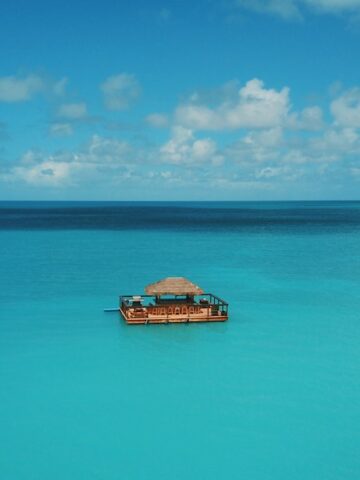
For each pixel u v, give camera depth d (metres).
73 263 58.59
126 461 17.64
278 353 27.86
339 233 103.44
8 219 156.12
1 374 24.59
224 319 33.72
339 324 33.56
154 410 21.14
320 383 23.91
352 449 18.50
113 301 39.34
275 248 75.69
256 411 21.16
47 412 20.89
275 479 16.77
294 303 39.50
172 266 57.19
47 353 27.53
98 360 26.53
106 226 122.62
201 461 17.70
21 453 18.03
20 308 37.03
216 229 114.31
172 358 26.98
